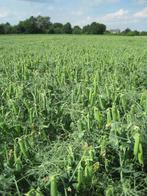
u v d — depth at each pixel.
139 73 10.12
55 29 82.56
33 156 4.76
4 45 27.89
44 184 4.07
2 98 7.29
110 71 11.31
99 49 21.30
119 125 4.78
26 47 24.91
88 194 4.15
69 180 4.05
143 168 4.55
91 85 8.26
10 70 11.62
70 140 5.02
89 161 4.11
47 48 23.53
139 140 4.28
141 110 5.77
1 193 3.96
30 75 10.77
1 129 5.46
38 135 5.46
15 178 4.27
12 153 4.76
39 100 6.29
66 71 10.03
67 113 6.16
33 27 79.81
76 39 40.69
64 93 7.46
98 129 5.28
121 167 4.38
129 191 4.07
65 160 4.25
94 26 80.00
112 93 6.63
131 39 41.31
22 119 6.09
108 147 4.62
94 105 6.32
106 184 4.26
